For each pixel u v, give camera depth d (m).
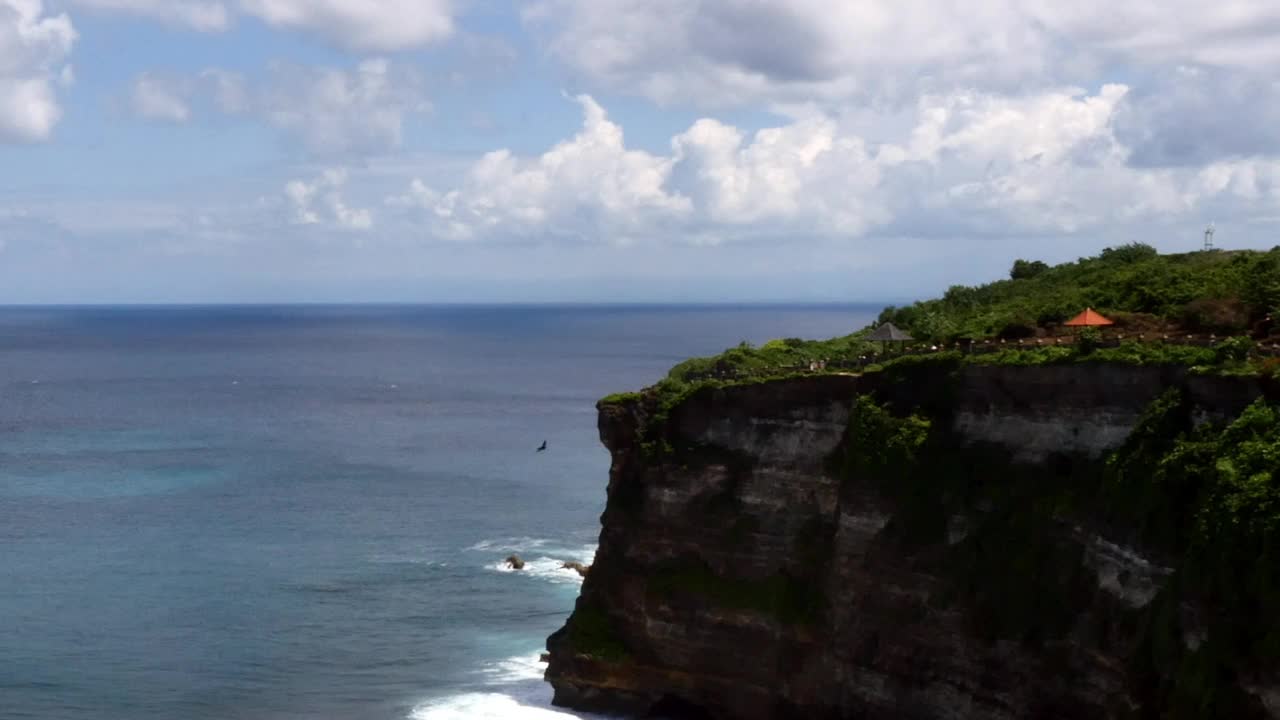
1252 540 44.53
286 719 66.50
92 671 72.94
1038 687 53.25
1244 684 43.91
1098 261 95.56
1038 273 100.62
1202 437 49.81
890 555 59.94
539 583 91.50
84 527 108.06
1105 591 51.44
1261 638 43.50
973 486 58.28
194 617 83.00
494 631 80.88
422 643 78.62
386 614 84.19
